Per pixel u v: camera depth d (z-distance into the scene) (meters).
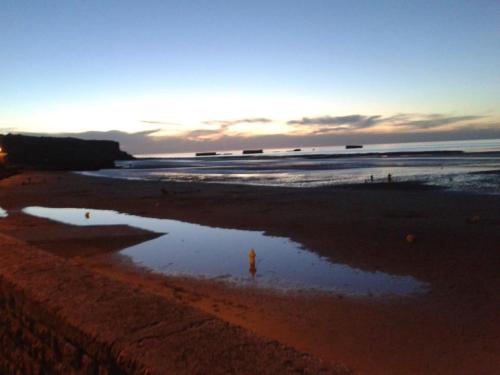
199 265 12.29
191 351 2.19
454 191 29.50
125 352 2.23
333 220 18.75
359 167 66.19
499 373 5.88
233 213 21.94
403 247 13.50
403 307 8.48
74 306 2.79
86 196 32.44
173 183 43.38
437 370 5.98
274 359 2.12
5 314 3.47
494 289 9.30
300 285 10.12
